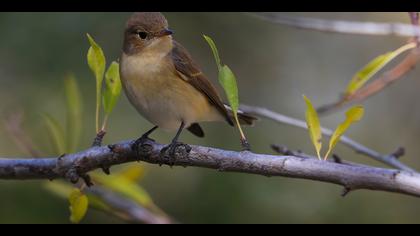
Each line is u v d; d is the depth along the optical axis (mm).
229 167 5602
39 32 11016
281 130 11805
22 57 10992
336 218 10898
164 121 8180
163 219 8516
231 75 5500
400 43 14008
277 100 12859
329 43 13898
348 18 13602
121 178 7918
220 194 10641
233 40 12445
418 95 13625
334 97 13438
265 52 12789
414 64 8234
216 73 12266
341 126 5301
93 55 6121
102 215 10859
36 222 10297
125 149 6227
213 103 8219
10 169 6473
